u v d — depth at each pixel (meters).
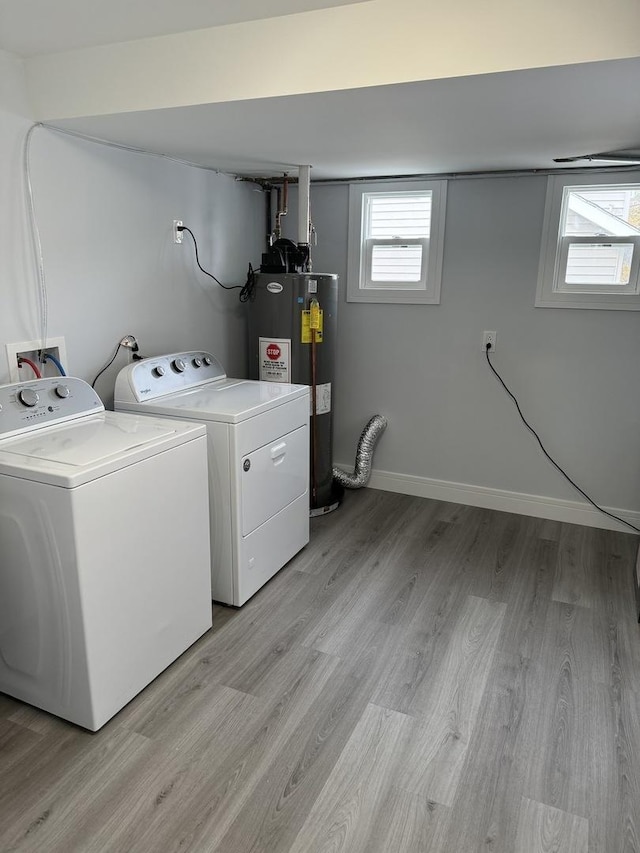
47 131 2.26
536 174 3.16
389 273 3.67
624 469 3.32
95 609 1.75
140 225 2.78
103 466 1.72
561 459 3.45
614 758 1.75
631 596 2.65
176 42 1.92
